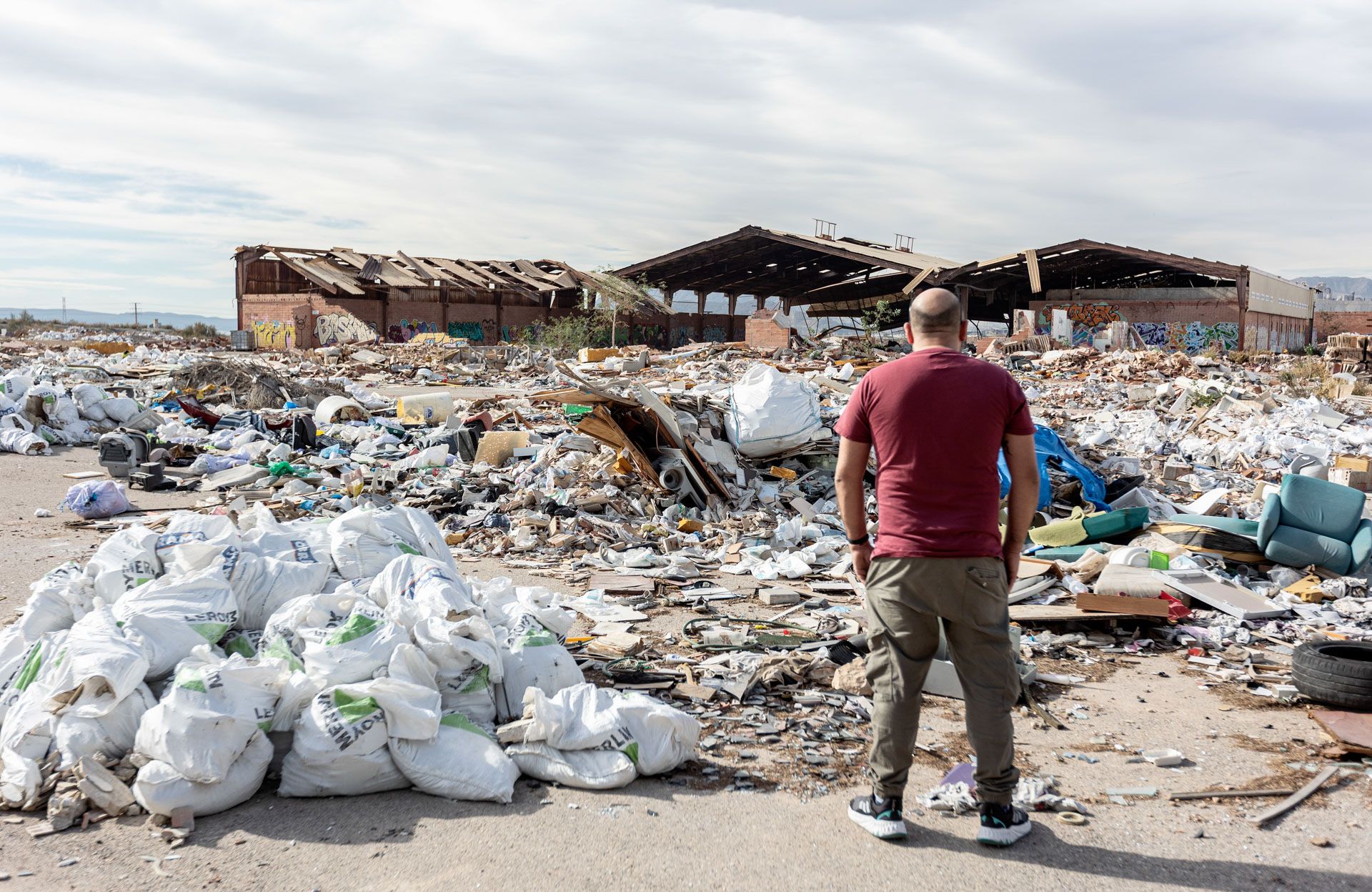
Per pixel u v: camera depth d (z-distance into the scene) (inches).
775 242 1881.2
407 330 1846.7
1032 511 127.4
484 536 356.2
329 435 589.6
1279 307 1931.6
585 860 121.3
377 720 138.3
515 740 148.3
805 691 195.3
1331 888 118.3
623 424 439.2
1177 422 735.1
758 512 399.5
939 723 179.6
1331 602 277.9
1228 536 318.0
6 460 519.8
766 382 457.7
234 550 182.4
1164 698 199.3
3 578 273.3
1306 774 156.5
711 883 116.6
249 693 138.5
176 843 122.4
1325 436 654.5
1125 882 119.1
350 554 196.9
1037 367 1158.3
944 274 1663.4
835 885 116.7
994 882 118.3
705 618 253.6
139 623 153.1
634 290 2036.2
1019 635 241.3
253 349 1683.1
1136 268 1782.7
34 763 133.3
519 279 2041.1
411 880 115.6
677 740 153.0
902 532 124.7
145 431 603.5
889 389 125.9
